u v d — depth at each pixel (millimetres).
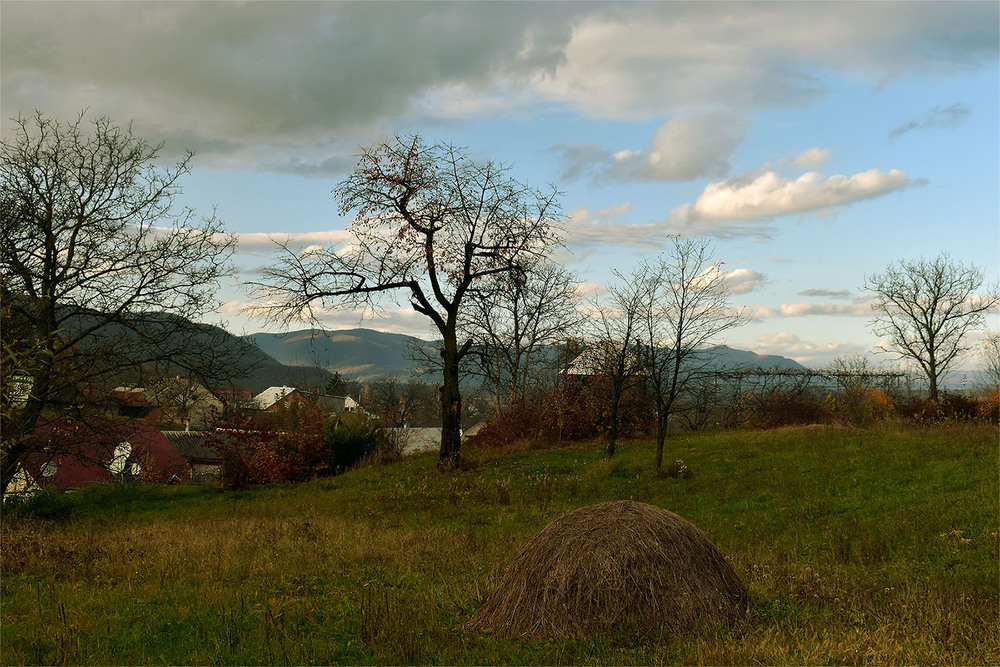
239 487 26875
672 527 6562
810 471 18266
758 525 13742
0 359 7031
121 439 22703
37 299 17203
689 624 6098
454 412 25266
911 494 14266
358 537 12578
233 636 6309
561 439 32812
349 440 30125
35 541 12164
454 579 8633
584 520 6629
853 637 5773
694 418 37875
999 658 5438
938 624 6234
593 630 6082
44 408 19609
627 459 23469
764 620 6453
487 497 19203
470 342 26062
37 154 20531
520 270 25922
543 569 6426
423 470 25344
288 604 7512
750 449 23453
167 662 5773
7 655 6020
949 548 10367
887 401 34562
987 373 40719
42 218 19922
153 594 8289
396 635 6172
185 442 46719
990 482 14109
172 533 13867
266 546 11789
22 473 23391
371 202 24688
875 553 10586
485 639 6129
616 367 26469
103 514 20641
